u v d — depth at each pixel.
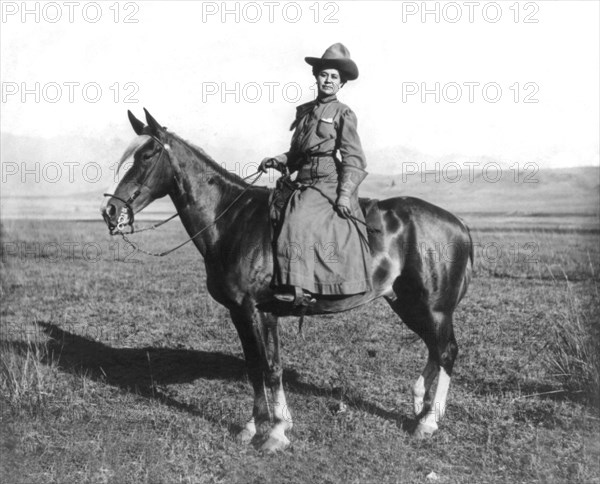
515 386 6.41
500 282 12.09
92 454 4.86
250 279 5.10
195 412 5.88
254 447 5.09
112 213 4.97
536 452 4.87
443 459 4.89
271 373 5.18
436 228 5.45
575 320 7.18
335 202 5.19
